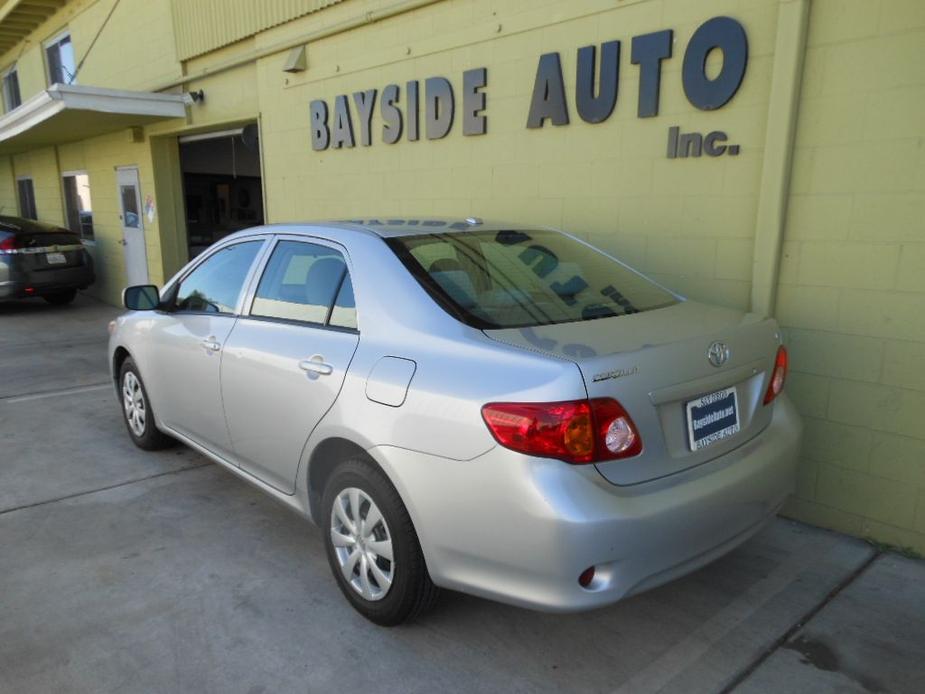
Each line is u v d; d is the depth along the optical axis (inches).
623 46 177.0
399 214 250.8
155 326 173.0
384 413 105.2
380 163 254.4
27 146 544.1
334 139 270.7
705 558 101.3
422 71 231.8
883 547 142.7
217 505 163.2
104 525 153.7
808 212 146.5
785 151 145.6
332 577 132.1
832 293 145.3
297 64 276.1
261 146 313.0
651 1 169.8
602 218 188.4
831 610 120.3
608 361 91.6
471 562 96.8
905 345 137.3
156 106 349.4
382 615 113.3
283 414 127.1
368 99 252.1
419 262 118.3
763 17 151.1
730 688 102.1
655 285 134.8
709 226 166.2
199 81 352.2
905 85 131.8
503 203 213.9
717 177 163.3
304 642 113.0
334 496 118.3
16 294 430.6
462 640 112.9
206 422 155.4
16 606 123.4
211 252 163.2
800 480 153.4
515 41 202.1
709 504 98.0
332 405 114.8
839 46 138.5
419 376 102.3
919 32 129.2
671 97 169.0
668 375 96.6
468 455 94.3
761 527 112.5
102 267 489.1
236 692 102.3
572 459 88.7
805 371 150.9
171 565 136.8
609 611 120.3
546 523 87.7
